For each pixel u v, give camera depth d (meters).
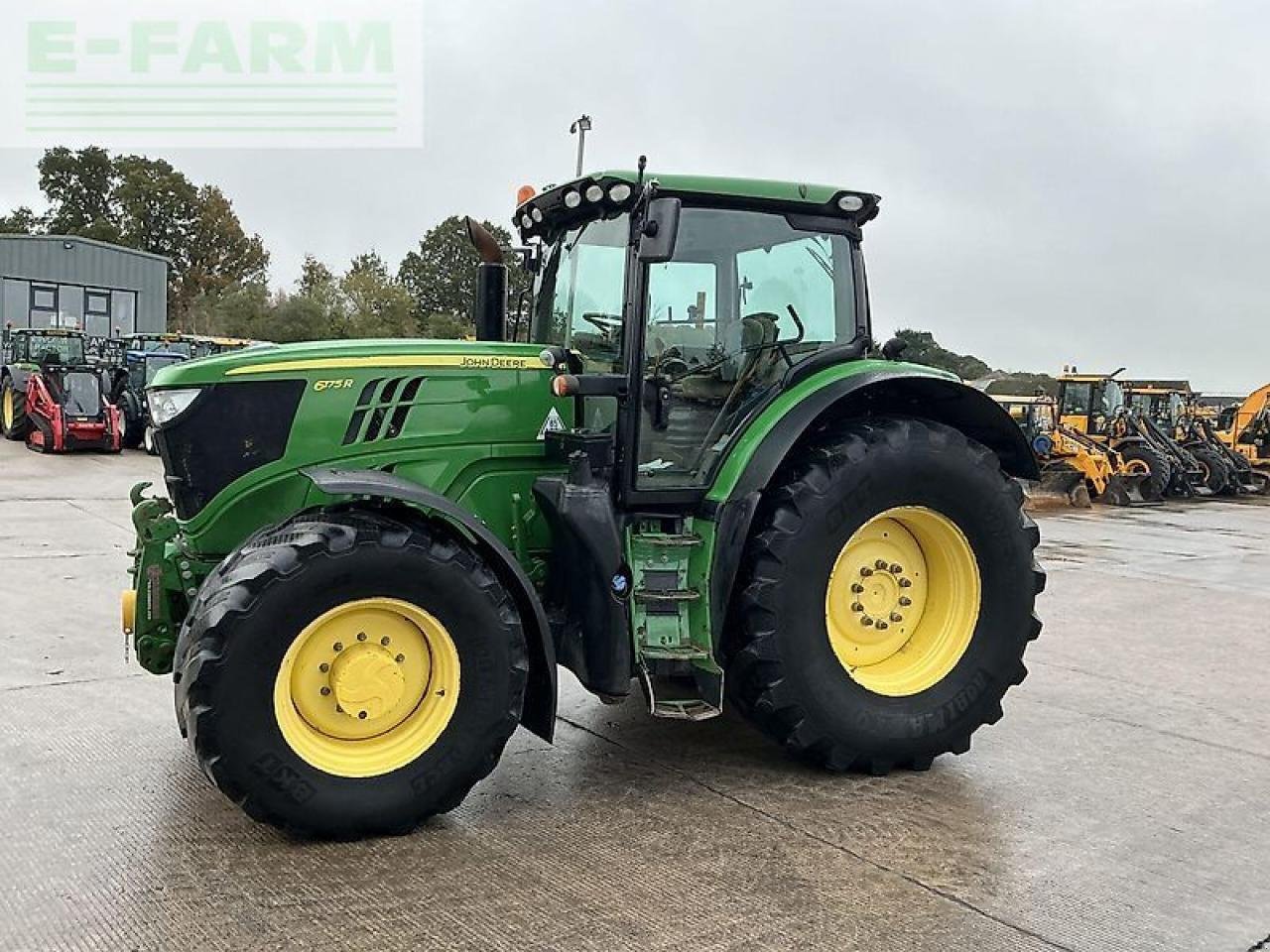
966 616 4.30
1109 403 19.03
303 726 3.38
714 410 4.19
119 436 17.92
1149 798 4.00
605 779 4.05
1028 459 4.55
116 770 4.01
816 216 4.36
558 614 4.03
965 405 4.40
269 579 3.23
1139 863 3.42
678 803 3.82
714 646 3.92
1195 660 6.26
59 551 8.75
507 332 4.91
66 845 3.34
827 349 4.40
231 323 42.25
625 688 3.80
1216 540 12.71
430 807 3.48
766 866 3.31
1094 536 12.98
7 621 6.35
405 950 2.74
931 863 3.37
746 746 4.48
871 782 4.09
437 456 4.02
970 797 3.96
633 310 3.92
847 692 4.05
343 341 4.10
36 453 17.61
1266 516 16.28
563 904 3.02
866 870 3.30
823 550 3.96
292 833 3.37
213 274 53.81
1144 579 9.38
